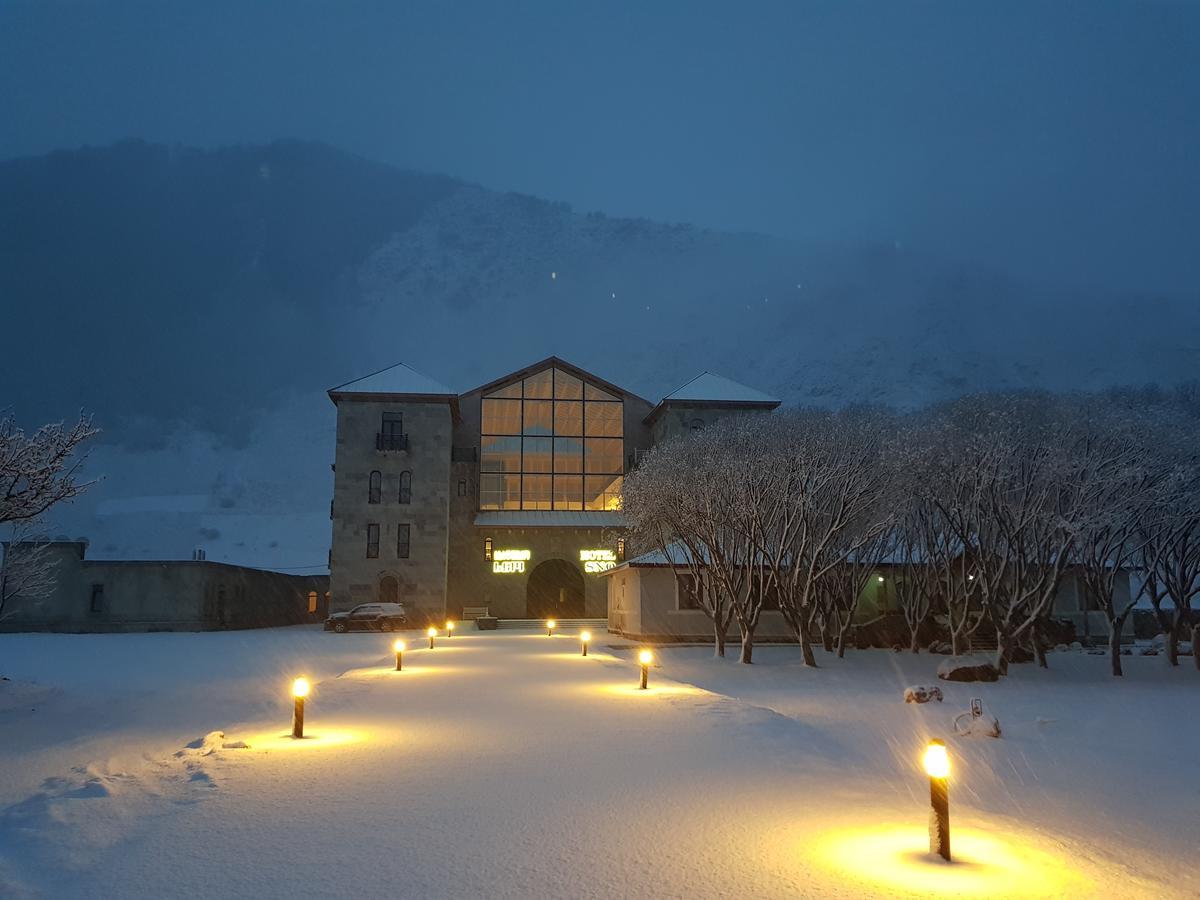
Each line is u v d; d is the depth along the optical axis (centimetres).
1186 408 7319
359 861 660
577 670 2472
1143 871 682
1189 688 2428
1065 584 4481
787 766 1039
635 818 789
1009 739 1423
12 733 1528
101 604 5238
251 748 1149
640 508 3569
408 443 5897
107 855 673
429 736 1260
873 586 4284
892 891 603
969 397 3491
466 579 6238
